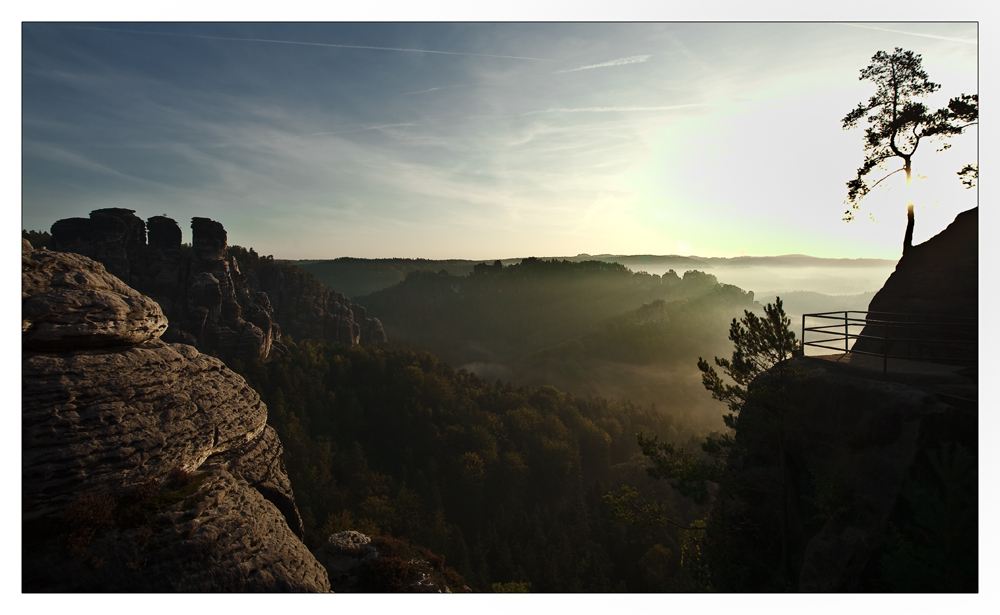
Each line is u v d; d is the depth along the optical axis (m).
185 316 96.38
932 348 17.48
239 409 20.89
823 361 16.58
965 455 10.30
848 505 12.66
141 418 16.67
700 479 16.44
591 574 62.91
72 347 16.64
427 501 83.00
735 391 16.44
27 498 13.72
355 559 21.75
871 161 22.97
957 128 20.25
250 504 17.67
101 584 13.42
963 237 19.33
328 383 112.44
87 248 92.38
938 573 10.14
